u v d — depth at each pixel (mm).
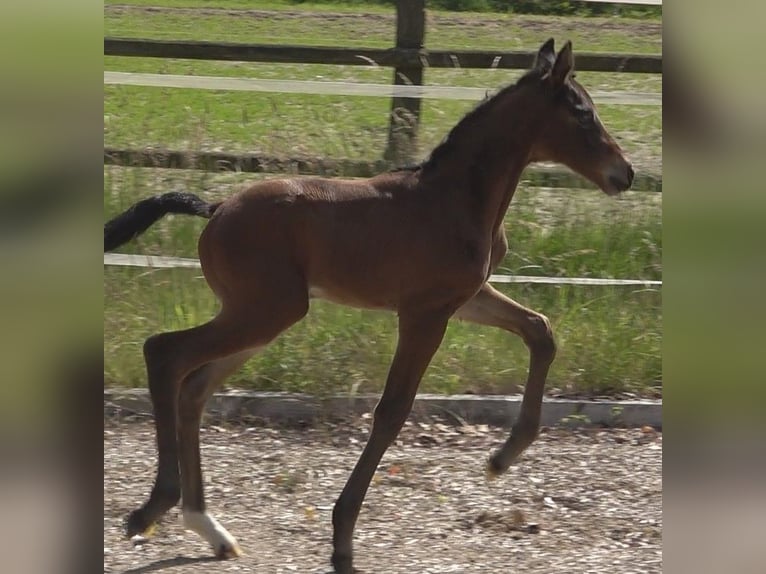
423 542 5516
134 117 10109
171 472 5066
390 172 5633
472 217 5559
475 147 5637
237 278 5250
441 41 13422
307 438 6836
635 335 7809
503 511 5922
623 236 8883
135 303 7527
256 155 8773
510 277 8141
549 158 5781
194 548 5391
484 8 15250
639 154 9891
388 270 5375
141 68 11984
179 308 7492
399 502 6016
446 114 10539
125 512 5715
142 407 7008
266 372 7238
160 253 8203
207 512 5340
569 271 8641
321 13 14922
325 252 5348
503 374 7488
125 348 7227
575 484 6352
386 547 5438
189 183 8711
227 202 5383
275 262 5250
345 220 5363
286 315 5266
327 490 6145
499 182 5664
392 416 5289
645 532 5723
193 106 10711
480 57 9070
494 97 5699
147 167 8641
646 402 7355
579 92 5699
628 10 15031
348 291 5438
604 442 7027
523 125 5672
